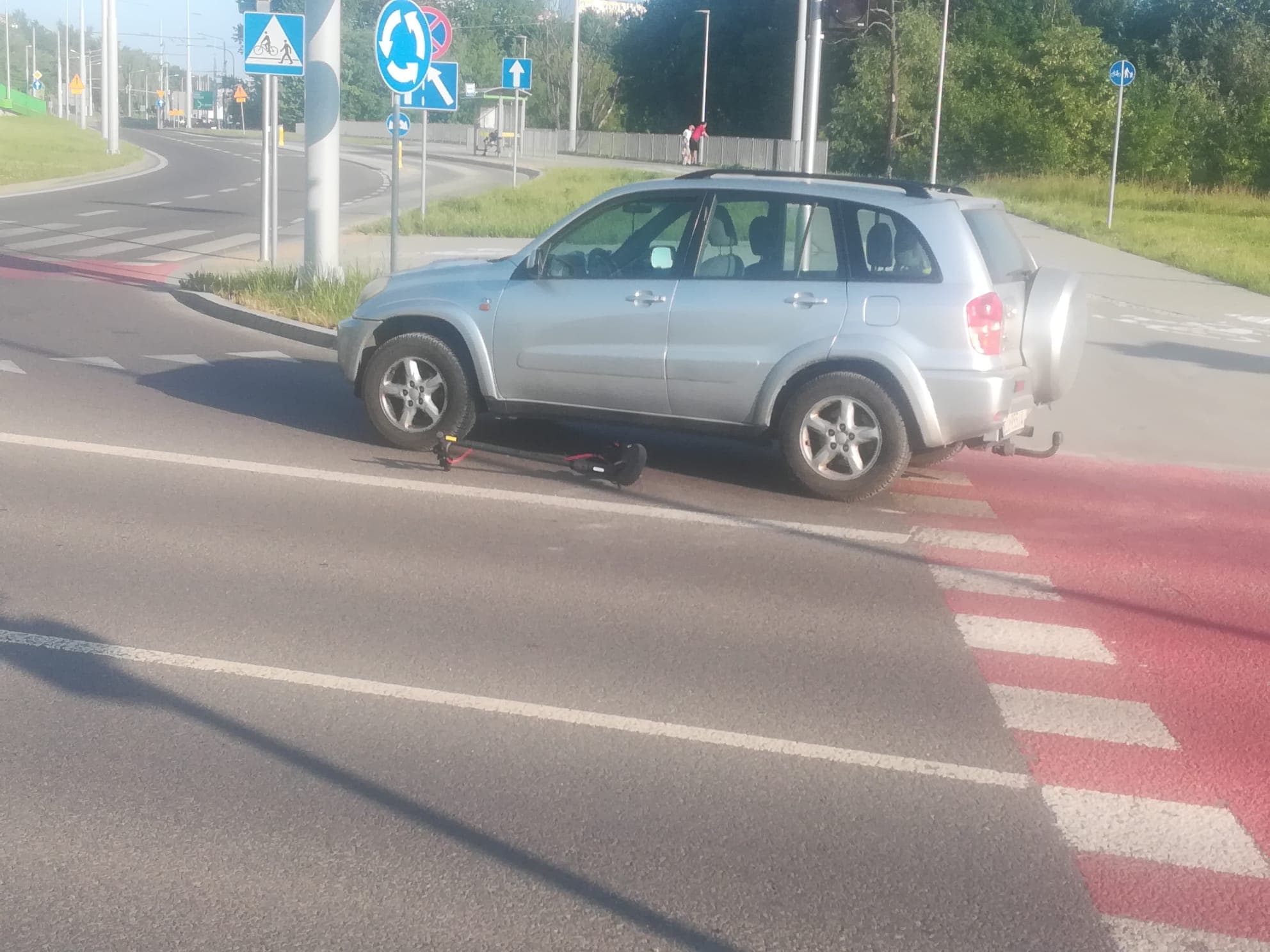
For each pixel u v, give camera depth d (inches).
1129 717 215.2
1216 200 1888.5
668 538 306.8
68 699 205.0
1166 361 598.5
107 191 1521.9
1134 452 429.4
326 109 635.5
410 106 571.2
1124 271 981.2
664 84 3902.6
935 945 148.3
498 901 153.2
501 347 359.6
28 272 769.6
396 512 318.0
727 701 213.9
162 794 176.1
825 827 173.9
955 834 173.8
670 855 165.3
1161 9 3134.8
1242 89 2746.1
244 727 197.5
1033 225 1411.2
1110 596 279.6
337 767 185.8
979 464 406.6
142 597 250.8
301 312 596.1
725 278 340.8
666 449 401.7
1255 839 175.5
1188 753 201.9
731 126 3700.8
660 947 145.5
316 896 152.9
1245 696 226.2
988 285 325.4
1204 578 295.6
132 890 152.9
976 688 224.8
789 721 207.3
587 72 4057.6
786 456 341.7
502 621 246.1
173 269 808.9
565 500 337.4
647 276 348.5
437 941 144.8
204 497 323.9
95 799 173.9
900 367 325.4
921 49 2379.4
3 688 207.8
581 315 350.9
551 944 145.1
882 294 328.2
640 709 209.3
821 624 253.1
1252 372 578.6
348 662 223.5
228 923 146.9
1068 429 457.1
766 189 341.1
